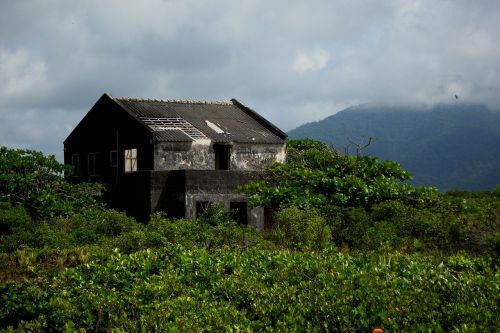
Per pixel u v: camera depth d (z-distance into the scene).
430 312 10.63
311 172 27.61
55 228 24.58
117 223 24.00
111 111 36.75
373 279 12.68
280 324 10.58
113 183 36.19
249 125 39.25
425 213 22.28
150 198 29.88
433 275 13.26
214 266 14.95
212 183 30.22
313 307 11.19
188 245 20.75
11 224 22.89
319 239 21.36
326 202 26.03
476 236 21.23
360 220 22.19
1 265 19.14
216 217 25.23
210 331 10.49
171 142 33.69
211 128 36.84
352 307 11.19
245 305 12.41
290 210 22.53
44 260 19.73
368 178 28.89
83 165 38.81
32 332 11.36
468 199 28.30
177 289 13.13
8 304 12.05
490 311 10.61
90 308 12.20
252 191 28.16
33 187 28.70
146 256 15.96
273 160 37.12
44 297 12.80
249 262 15.54
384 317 10.40
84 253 20.20
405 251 20.34
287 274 13.66
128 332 11.09
